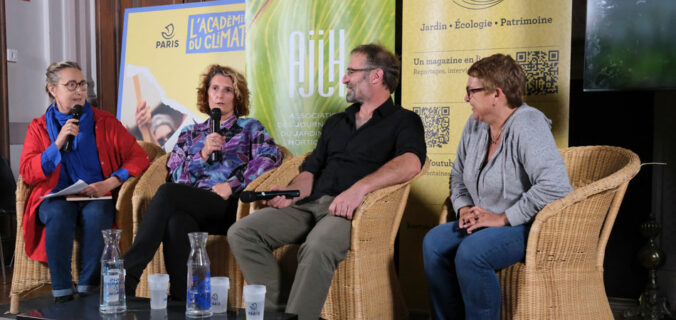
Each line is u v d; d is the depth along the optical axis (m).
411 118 2.64
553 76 2.87
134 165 3.18
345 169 2.64
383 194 2.38
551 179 2.15
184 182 3.03
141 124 4.32
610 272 3.15
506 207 2.33
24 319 1.82
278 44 3.45
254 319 1.79
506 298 2.20
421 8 3.10
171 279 2.58
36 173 2.93
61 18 5.00
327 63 3.35
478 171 2.41
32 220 2.91
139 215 2.96
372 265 2.48
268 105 3.47
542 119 2.28
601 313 2.26
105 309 1.87
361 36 3.27
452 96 3.05
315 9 3.36
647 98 3.04
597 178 2.49
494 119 2.38
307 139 3.41
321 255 2.26
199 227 2.76
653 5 2.78
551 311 2.13
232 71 3.19
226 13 4.16
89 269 2.91
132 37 4.40
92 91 4.97
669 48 2.76
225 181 3.00
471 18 3.00
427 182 3.11
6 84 4.66
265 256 2.43
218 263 2.80
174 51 4.29
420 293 3.15
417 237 3.14
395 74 2.70
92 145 3.17
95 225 2.92
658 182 3.02
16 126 4.80
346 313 2.41
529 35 2.90
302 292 2.25
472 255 2.13
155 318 1.82
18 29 4.77
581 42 3.21
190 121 4.19
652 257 2.87
